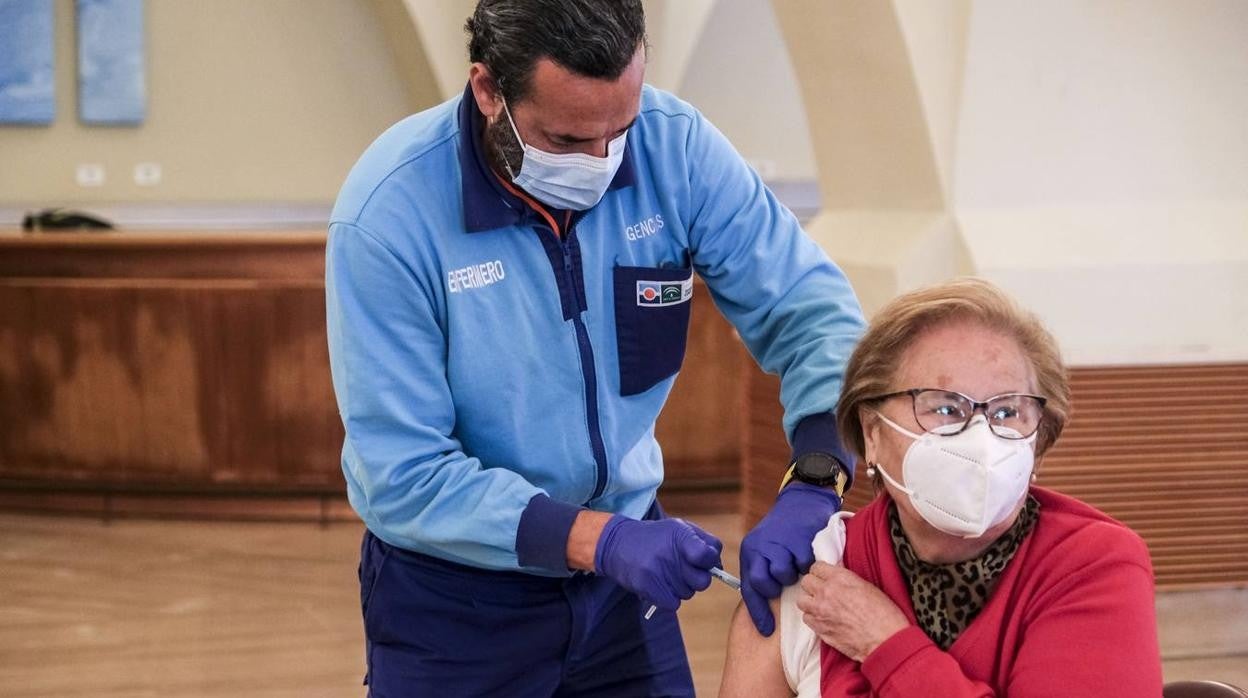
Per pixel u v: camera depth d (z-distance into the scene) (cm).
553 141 155
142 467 578
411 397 165
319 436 571
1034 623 142
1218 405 421
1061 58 428
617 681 192
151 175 804
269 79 809
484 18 154
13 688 390
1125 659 136
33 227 665
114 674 402
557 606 181
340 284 164
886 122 436
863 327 183
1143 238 436
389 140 171
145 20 793
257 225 817
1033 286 424
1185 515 425
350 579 498
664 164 179
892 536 152
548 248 170
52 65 786
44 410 581
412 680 183
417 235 164
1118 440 419
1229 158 447
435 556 179
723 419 580
